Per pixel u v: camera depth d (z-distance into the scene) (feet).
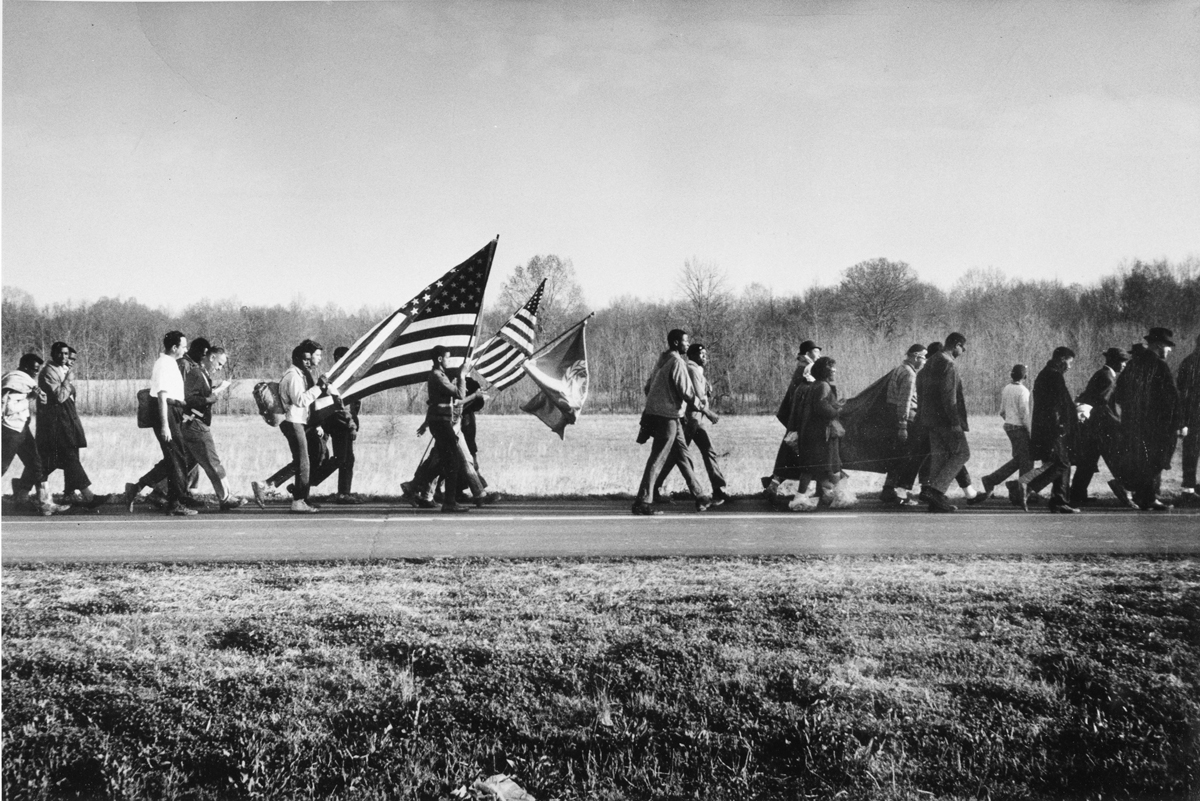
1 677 17.60
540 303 36.68
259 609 20.79
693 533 28.68
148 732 16.30
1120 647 19.43
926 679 18.12
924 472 34.06
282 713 16.72
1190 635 20.03
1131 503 34.24
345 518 31.45
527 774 15.66
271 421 33.63
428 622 20.11
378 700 17.07
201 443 32.96
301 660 18.34
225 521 30.91
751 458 37.83
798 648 19.19
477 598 21.61
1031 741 16.49
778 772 15.89
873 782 15.66
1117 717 17.13
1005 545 27.12
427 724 16.61
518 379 36.83
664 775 15.72
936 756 16.20
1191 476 34.47
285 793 15.26
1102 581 23.40
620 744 16.22
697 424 33.76
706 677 17.90
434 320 34.88
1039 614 21.20
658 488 34.53
